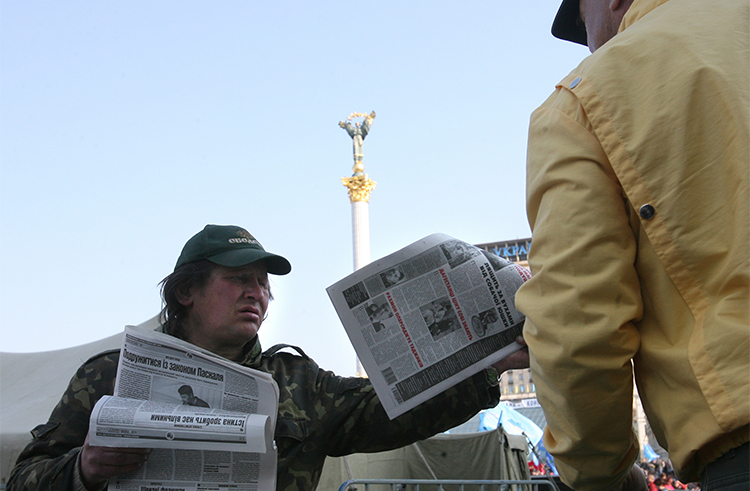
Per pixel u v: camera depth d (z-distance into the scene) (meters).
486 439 9.35
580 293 1.02
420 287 1.81
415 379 1.73
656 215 0.99
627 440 1.10
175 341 1.72
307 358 2.15
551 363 1.04
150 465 1.65
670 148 0.97
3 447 5.59
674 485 14.28
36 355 7.29
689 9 1.06
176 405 1.59
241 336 2.02
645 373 1.04
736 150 0.92
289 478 1.84
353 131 42.19
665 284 1.00
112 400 1.59
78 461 1.61
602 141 1.06
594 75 1.10
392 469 9.07
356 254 40.25
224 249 2.05
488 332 1.76
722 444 0.90
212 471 1.65
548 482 3.88
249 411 1.67
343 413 1.95
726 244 0.92
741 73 0.95
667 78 1.00
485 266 1.82
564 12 1.65
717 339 0.89
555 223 1.09
